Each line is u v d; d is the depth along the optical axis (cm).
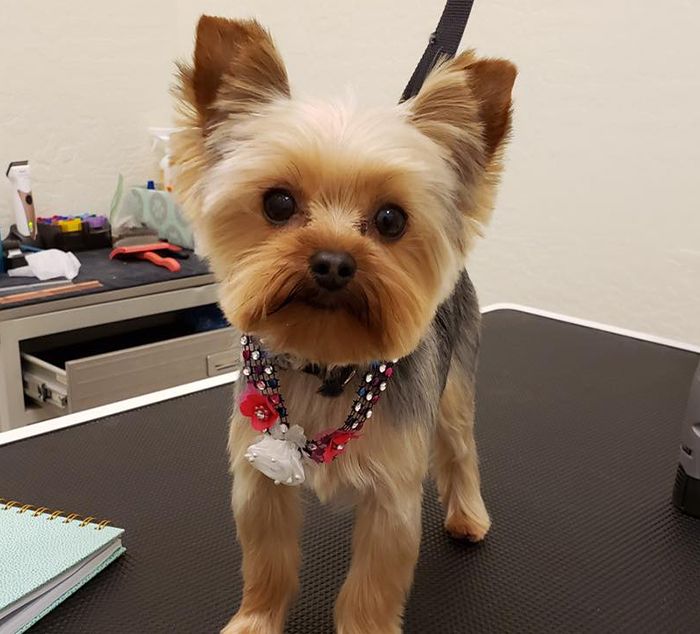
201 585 98
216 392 156
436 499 123
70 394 182
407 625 93
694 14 169
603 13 182
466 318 113
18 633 86
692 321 186
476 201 86
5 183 232
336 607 88
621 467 131
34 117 236
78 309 192
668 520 117
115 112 254
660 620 95
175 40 265
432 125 82
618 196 191
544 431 144
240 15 248
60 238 233
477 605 97
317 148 73
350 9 221
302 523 105
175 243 237
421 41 206
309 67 235
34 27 230
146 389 198
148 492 119
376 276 72
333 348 74
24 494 117
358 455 81
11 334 182
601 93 187
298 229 74
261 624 89
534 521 116
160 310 207
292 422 82
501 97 82
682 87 175
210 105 80
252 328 74
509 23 197
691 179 178
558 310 209
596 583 101
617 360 177
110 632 89
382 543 84
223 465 127
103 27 246
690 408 115
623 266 194
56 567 93
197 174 81
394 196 75
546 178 202
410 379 85
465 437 112
